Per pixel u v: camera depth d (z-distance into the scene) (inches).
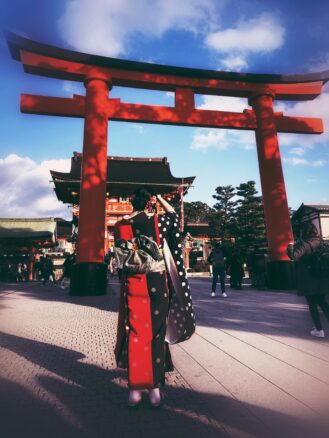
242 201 1512.1
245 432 61.2
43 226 1082.1
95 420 66.9
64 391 83.2
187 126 464.8
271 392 80.7
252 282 480.7
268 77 480.7
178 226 86.5
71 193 1043.3
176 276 83.7
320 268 143.1
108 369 101.3
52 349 125.8
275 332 154.3
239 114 477.4
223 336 145.9
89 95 410.3
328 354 115.6
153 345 75.2
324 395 78.3
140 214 83.9
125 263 78.9
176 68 451.2
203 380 90.0
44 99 411.8
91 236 365.1
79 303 279.6
